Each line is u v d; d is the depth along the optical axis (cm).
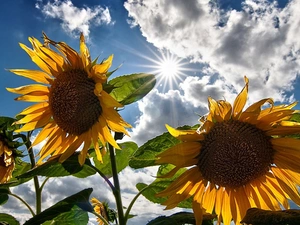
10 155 58
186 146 40
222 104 39
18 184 52
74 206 37
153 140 41
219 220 42
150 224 35
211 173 40
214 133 40
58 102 49
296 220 30
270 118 40
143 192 46
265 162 41
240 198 42
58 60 50
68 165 46
